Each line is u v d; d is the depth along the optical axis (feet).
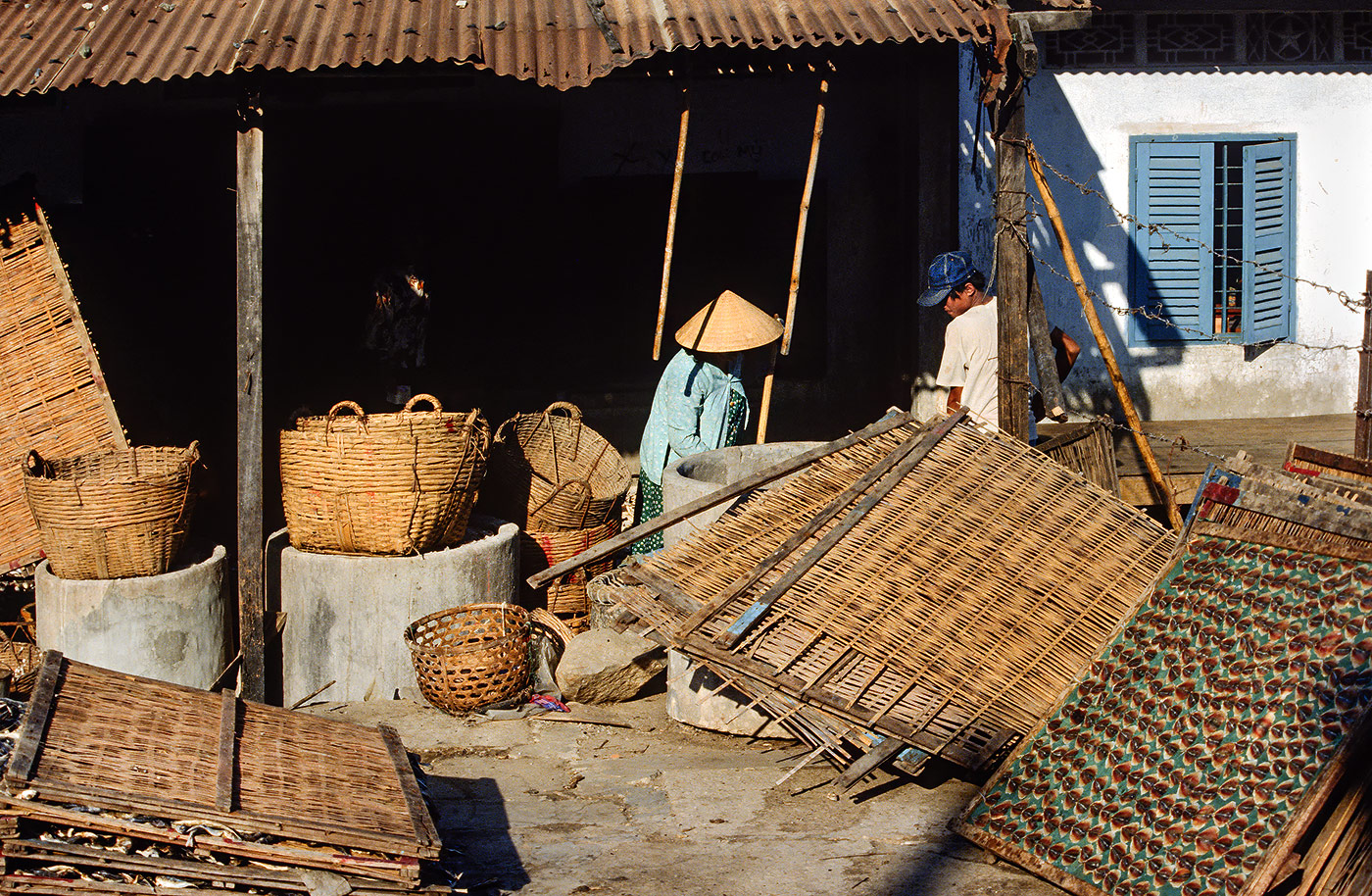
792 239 31.14
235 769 12.29
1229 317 32.60
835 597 15.72
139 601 21.11
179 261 30.40
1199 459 26.32
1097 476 20.65
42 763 11.14
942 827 14.28
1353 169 32.12
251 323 20.44
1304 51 31.63
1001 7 20.34
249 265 20.39
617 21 21.84
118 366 29.63
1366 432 20.49
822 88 22.20
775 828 14.39
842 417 31.60
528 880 13.08
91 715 12.40
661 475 24.90
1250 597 13.19
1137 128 31.27
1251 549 13.64
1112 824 12.43
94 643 21.01
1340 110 31.91
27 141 30.12
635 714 19.60
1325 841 11.14
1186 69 31.27
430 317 30.81
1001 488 17.69
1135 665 13.61
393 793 12.91
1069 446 20.39
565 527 25.52
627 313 31.37
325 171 30.32
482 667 19.40
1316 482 13.97
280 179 30.17
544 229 31.04
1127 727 13.10
